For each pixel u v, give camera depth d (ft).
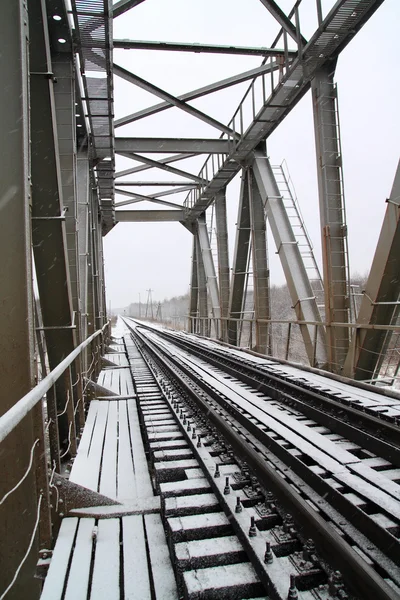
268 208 43.11
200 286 81.56
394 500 11.25
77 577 9.66
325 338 35.96
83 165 36.70
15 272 8.65
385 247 25.49
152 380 33.17
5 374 8.54
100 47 27.40
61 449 17.76
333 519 10.32
